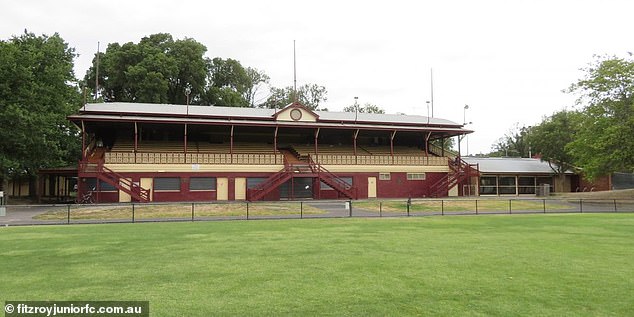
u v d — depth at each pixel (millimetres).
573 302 9844
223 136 59031
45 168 52594
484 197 55750
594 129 52344
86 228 24562
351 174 55188
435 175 58500
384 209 39312
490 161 68125
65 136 57219
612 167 51438
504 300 9961
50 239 19531
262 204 39969
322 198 53062
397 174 56969
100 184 46219
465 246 17406
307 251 16125
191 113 53531
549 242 18625
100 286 11055
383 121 59188
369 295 10297
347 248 16844
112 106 53125
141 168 48250
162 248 16875
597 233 21906
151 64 72938
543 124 70125
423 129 57719
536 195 62312
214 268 13148
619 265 13727
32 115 45281
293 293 10445
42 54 48844
